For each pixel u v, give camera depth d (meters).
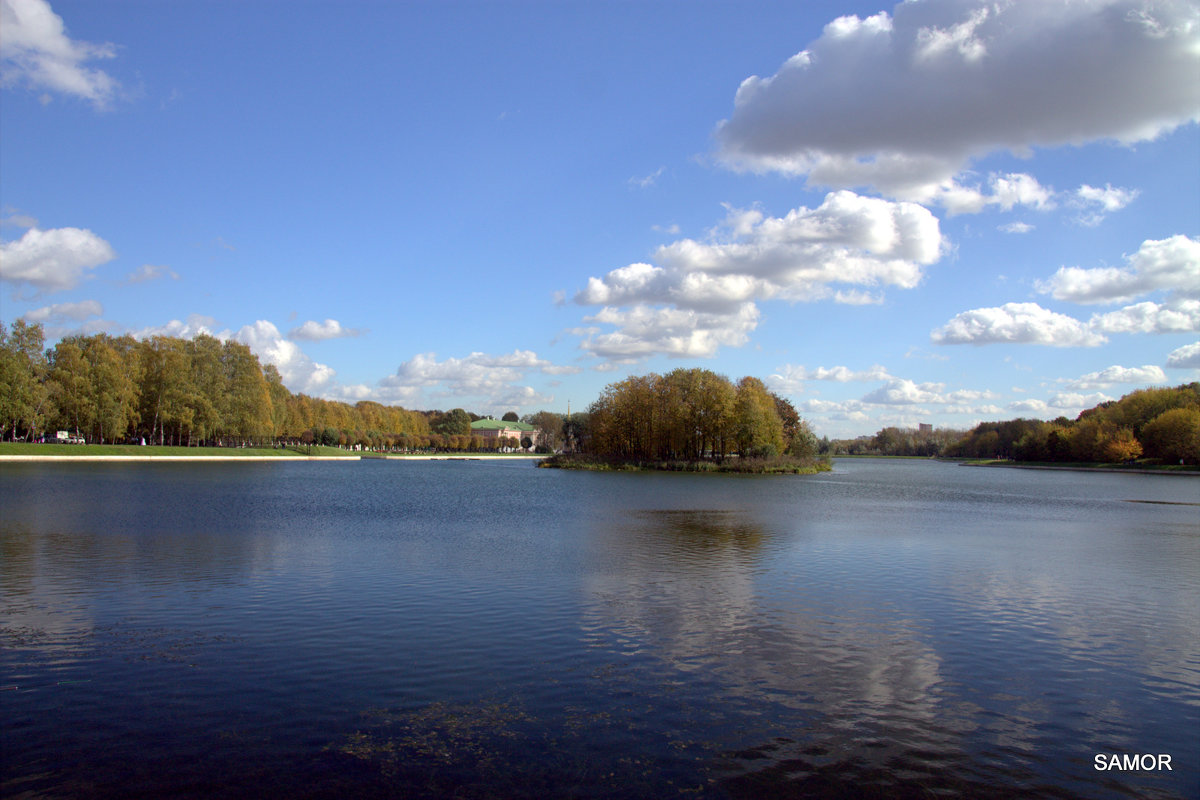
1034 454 189.88
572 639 16.62
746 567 26.33
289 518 40.78
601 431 134.38
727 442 122.00
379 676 14.01
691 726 11.90
